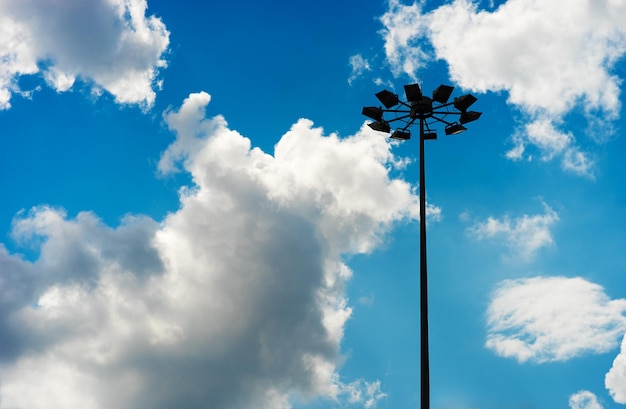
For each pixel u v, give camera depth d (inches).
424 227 933.2
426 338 847.7
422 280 888.9
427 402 809.5
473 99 1043.3
